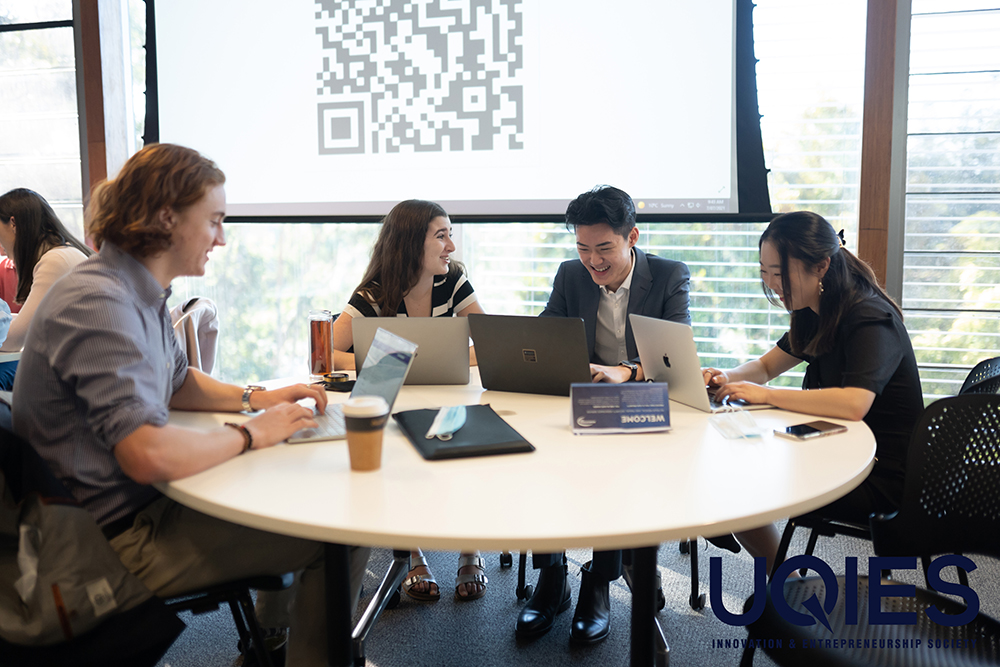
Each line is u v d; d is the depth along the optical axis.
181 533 1.18
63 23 3.24
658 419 1.32
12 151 3.37
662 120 2.72
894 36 2.45
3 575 1.00
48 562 1.01
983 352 2.56
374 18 3.00
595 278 2.08
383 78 3.01
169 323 1.38
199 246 1.23
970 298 2.55
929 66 2.48
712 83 2.66
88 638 1.02
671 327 1.51
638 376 1.77
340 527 0.87
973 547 1.20
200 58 3.17
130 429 1.03
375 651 1.70
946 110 2.49
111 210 1.18
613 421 1.31
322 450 1.20
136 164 1.18
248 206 3.19
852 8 2.55
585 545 0.84
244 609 1.21
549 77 2.83
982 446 1.19
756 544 1.75
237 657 1.69
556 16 2.80
